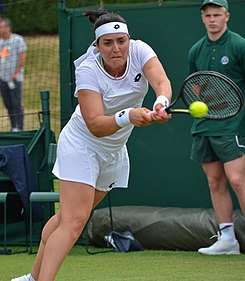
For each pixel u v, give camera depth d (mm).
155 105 11453
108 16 11930
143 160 20156
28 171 19172
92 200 12539
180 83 19719
